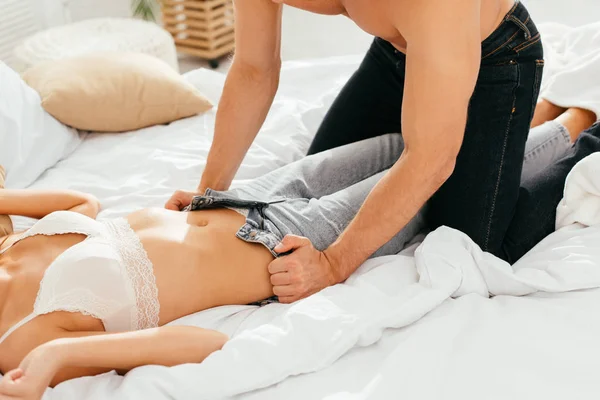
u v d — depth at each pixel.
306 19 4.12
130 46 2.76
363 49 3.73
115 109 2.10
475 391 1.10
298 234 1.42
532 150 1.69
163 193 1.79
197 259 1.33
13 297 1.27
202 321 1.30
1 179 1.65
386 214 1.27
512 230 1.54
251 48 1.44
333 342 1.17
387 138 1.69
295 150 1.95
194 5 3.55
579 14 3.43
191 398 1.11
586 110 1.87
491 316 1.25
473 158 1.48
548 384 1.10
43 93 2.07
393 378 1.11
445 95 1.13
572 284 1.31
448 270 1.33
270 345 1.16
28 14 3.43
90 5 3.76
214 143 1.55
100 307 1.24
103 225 1.38
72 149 2.07
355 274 1.39
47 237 1.37
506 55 1.42
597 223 1.46
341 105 1.80
